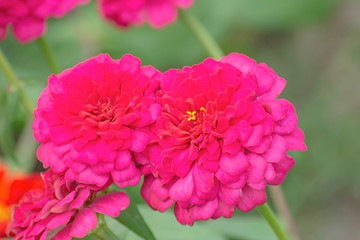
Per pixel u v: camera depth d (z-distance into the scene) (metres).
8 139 0.73
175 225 0.71
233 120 0.57
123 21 0.78
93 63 0.59
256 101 0.58
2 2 0.71
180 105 0.58
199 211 0.56
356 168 1.23
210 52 0.81
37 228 0.57
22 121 0.80
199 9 1.16
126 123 0.57
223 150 0.56
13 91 0.73
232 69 0.58
